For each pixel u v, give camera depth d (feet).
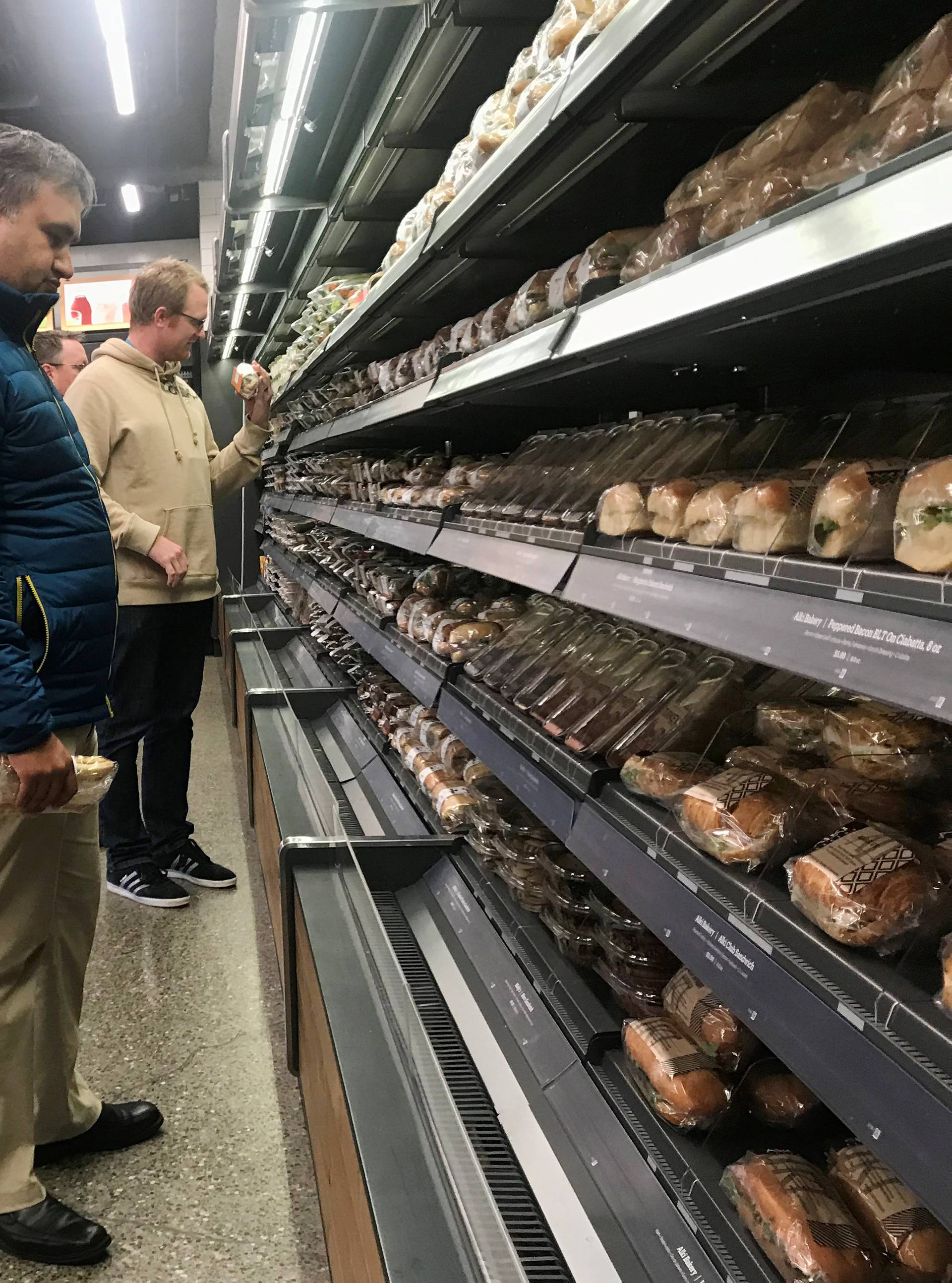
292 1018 6.44
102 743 9.61
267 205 10.30
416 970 5.97
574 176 4.88
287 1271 5.11
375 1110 3.84
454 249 6.17
